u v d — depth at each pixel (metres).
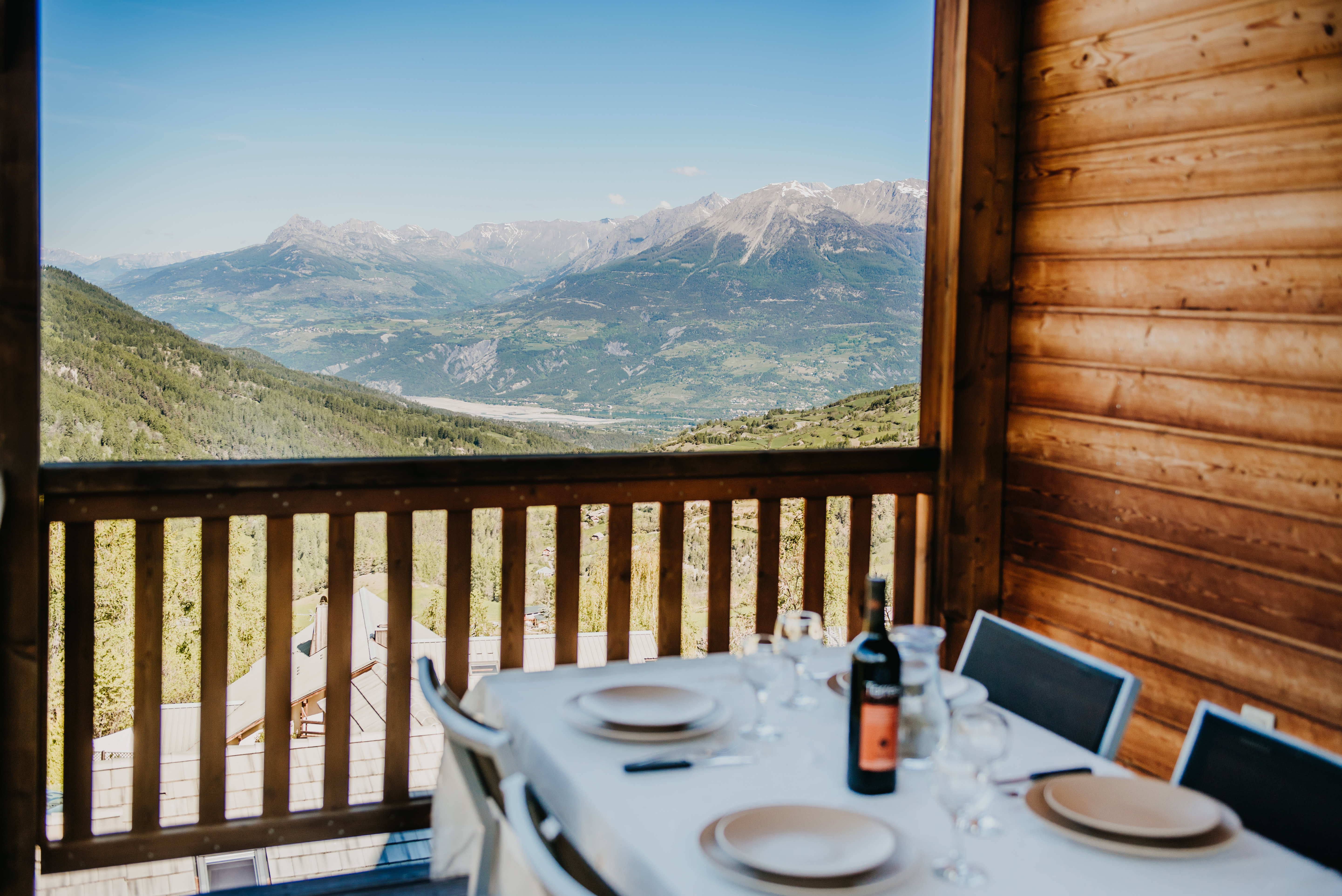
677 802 1.32
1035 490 2.83
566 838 1.26
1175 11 2.37
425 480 2.32
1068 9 2.65
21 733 2.06
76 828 2.14
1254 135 2.20
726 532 2.63
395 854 2.45
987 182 2.79
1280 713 2.20
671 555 2.58
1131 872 1.12
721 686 1.85
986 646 2.02
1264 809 1.36
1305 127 2.09
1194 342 2.36
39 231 2.00
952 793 1.11
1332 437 2.06
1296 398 2.13
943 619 2.88
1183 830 1.18
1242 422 2.25
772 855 1.14
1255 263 2.21
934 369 2.90
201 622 2.20
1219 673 2.33
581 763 1.46
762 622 2.70
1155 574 2.49
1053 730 1.80
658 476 2.54
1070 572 2.73
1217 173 2.29
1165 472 2.45
